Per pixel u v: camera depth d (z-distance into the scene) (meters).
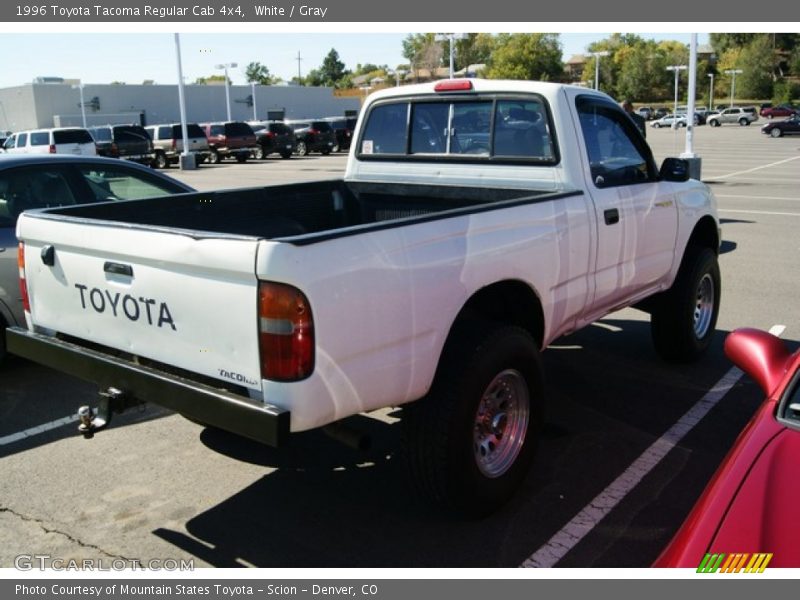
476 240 3.42
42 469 4.21
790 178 20.77
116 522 3.65
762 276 8.78
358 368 2.93
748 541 2.09
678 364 5.81
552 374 5.61
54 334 3.70
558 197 4.04
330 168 28.84
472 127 4.79
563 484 3.96
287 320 2.71
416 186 5.05
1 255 5.39
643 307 5.62
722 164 26.19
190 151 33.06
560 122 4.35
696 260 5.51
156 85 54.53
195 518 3.69
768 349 2.99
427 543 3.44
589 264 4.29
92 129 31.16
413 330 3.12
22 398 5.25
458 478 3.36
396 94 5.14
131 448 4.48
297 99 63.59
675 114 63.62
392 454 4.38
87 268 3.38
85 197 6.01
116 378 3.27
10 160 5.67
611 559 3.29
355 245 2.89
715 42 125.69
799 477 2.29
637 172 4.88
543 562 3.27
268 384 2.78
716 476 2.45
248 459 4.32
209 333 2.93
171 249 2.96
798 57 108.62
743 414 4.85
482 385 3.37
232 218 4.59
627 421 4.75
